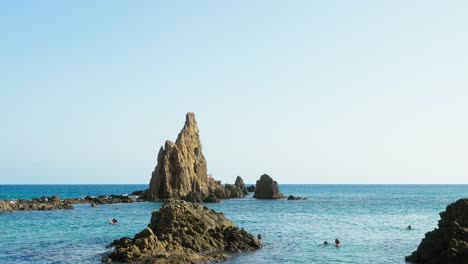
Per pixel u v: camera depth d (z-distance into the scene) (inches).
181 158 6240.2
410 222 3535.9
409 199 7785.4
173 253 1812.3
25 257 1902.1
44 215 3895.2
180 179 6107.3
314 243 2358.5
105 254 1941.4
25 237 2500.0
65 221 3376.0
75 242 2313.0
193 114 6958.7
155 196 6048.2
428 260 1659.7
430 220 3713.1
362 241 2448.3
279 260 1868.8
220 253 1919.3
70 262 1788.9
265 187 7298.2
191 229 2014.0
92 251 2028.8
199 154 6801.2
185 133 6619.1
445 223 1692.9
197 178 6505.9
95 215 3924.7
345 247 2234.3
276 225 3248.0
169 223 2053.4
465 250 1456.7
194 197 5925.2
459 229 1596.9
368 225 3289.9
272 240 2447.1
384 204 6107.3
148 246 1824.6
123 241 2033.7
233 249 2011.6
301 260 1881.2
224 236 2079.2
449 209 1723.7
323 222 3489.2
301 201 6717.5
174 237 1943.9
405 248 2217.0
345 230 2970.0
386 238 2576.3
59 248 2121.1
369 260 1895.9
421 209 5113.2
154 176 6141.7
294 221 3558.1
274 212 4493.1
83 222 3312.0
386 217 3993.6
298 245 2281.0
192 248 1918.1
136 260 1728.6
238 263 1784.0
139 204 5423.2
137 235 1972.2
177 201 2233.0
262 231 2881.4
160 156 6200.8
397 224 3373.5
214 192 7057.1
